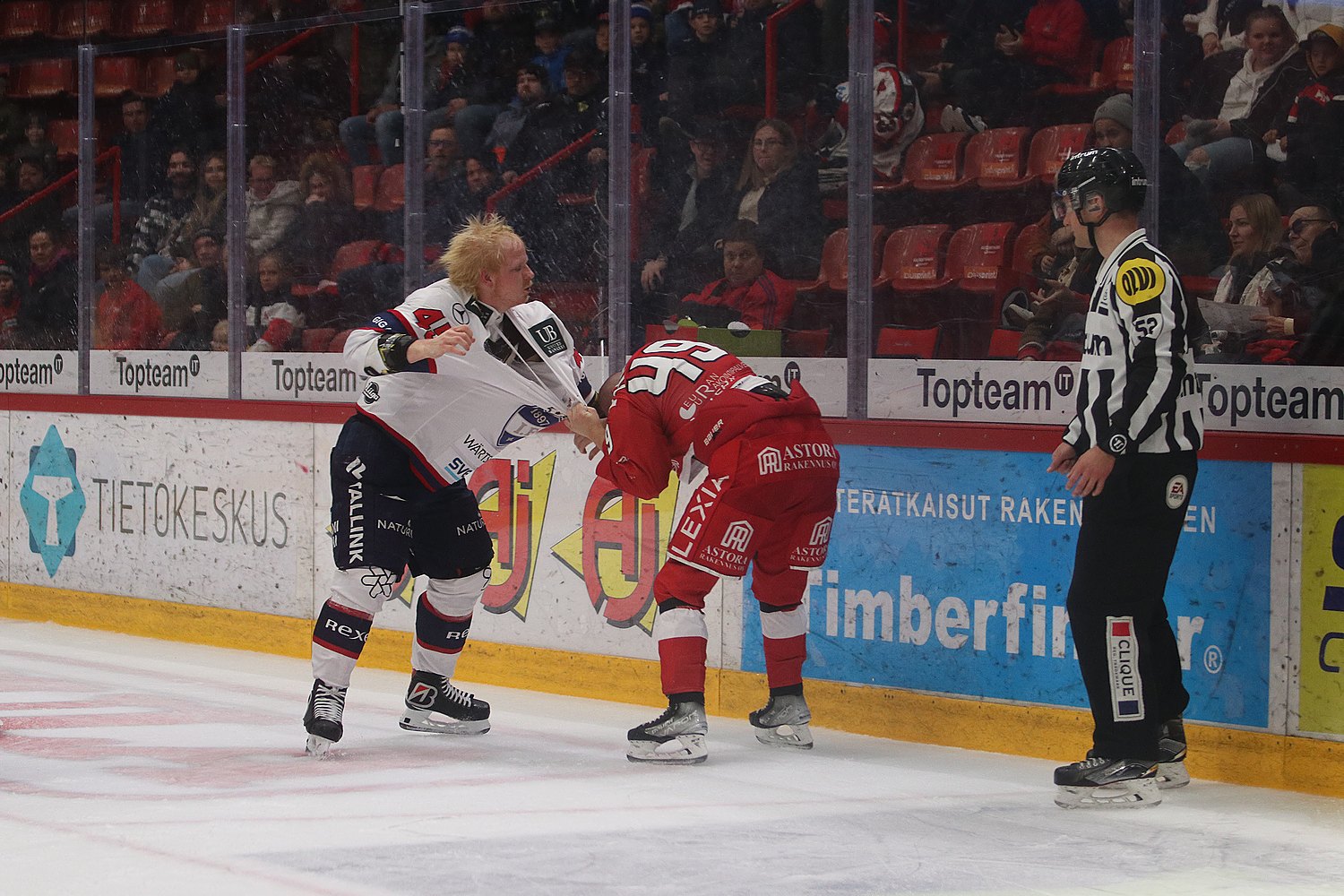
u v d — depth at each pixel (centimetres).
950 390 830
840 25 861
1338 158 718
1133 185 661
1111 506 646
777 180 888
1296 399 720
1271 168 736
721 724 852
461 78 1015
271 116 1101
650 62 931
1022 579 772
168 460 1151
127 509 1182
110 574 1198
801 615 782
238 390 1126
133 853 550
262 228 1107
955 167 827
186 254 1152
